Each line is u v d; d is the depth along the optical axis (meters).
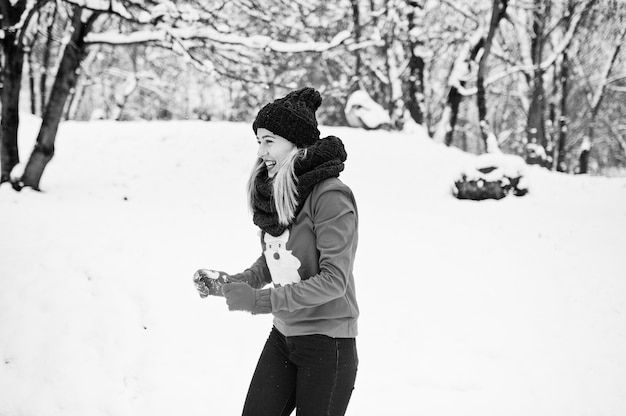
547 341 4.89
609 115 24.86
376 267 6.32
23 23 7.74
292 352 2.14
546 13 19.44
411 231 7.65
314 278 1.99
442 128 19.52
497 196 9.64
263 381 2.22
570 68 22.02
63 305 4.79
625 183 10.80
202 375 4.21
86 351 4.36
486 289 5.84
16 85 7.91
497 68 22.94
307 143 2.14
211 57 8.95
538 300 5.64
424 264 6.45
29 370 4.18
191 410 3.87
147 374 4.18
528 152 19.48
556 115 23.41
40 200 7.41
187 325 4.70
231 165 9.85
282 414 2.23
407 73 20.58
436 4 19.34
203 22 7.72
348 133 13.10
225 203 8.16
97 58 18.59
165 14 7.37
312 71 19.92
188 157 9.99
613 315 5.40
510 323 5.18
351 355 2.14
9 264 5.30
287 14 9.70
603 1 18.00
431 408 3.90
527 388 4.20
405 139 13.12
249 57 8.62
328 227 2.01
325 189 2.04
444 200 9.64
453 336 4.92
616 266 6.46
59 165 9.45
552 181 10.99
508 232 7.71
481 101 16.66
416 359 4.54
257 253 6.39
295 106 2.14
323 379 2.08
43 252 5.54
